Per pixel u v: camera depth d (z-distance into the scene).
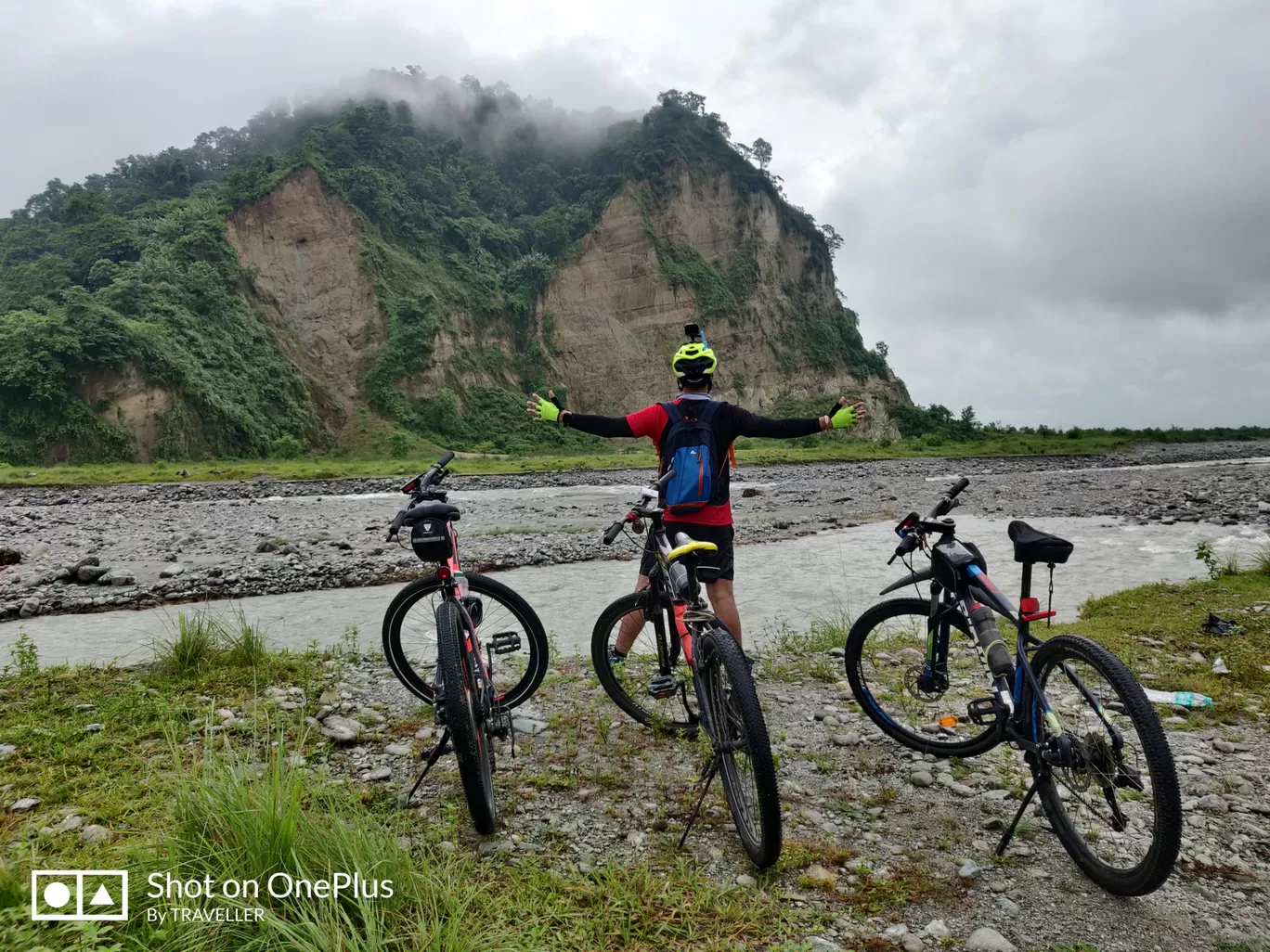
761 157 120.06
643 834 3.38
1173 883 2.95
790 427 4.43
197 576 10.95
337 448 73.38
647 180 104.88
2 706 4.84
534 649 4.45
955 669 5.42
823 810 3.60
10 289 78.56
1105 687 3.33
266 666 5.70
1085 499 19.28
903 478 31.02
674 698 5.08
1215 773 3.82
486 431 79.69
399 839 3.13
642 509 4.19
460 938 2.41
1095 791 3.51
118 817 3.34
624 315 96.81
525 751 4.30
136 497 27.98
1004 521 16.05
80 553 13.49
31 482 33.22
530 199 117.00
